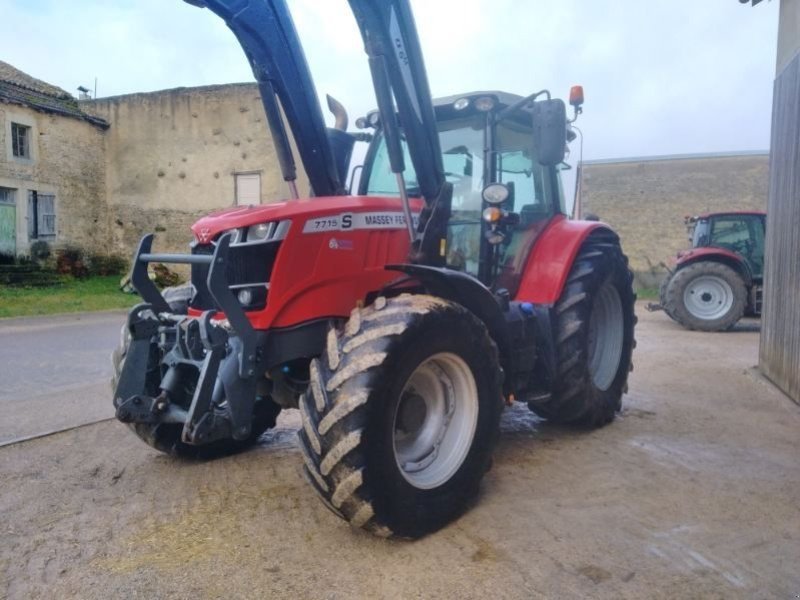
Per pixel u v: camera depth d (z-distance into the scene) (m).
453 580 2.41
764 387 5.69
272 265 3.03
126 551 2.65
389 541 2.73
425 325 2.74
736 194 18.14
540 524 2.89
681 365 6.86
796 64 5.28
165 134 19.47
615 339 4.68
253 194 18.91
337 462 2.51
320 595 2.32
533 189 4.39
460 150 4.08
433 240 3.38
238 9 3.36
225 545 2.70
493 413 3.12
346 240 3.18
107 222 20.30
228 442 3.89
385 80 3.11
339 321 3.19
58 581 2.42
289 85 3.62
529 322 3.92
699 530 2.82
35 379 6.43
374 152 4.38
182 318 3.19
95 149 19.86
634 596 2.30
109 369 6.95
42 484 3.42
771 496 3.20
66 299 15.13
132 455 3.90
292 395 3.28
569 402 4.10
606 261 4.35
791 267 5.28
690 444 4.06
